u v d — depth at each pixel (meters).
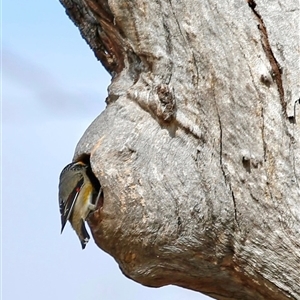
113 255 12.42
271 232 11.84
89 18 14.02
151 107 12.37
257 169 11.92
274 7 12.20
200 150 12.19
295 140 11.87
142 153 12.19
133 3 12.62
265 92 11.99
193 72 12.32
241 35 12.16
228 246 12.08
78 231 12.48
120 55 13.50
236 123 12.05
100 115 12.81
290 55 11.98
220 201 12.00
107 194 12.05
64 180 12.74
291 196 11.79
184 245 12.05
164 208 11.98
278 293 11.93
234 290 12.62
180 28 12.44
